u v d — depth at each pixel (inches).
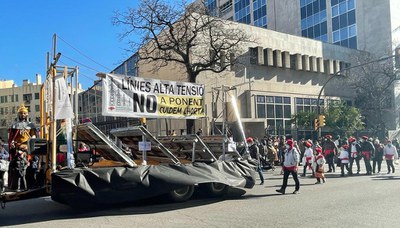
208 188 418.9
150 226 292.8
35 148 390.0
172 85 478.9
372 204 371.9
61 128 379.9
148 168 364.8
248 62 1445.6
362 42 2026.3
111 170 346.3
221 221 306.0
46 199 442.9
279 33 1579.7
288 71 1592.0
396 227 277.0
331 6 2145.7
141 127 385.4
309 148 677.3
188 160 476.7
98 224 302.5
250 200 410.6
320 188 504.7
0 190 345.1
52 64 363.6
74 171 332.8
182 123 1194.0
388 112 1942.7
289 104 1571.1
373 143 754.2
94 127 352.8
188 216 328.8
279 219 309.4
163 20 997.2
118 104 434.0
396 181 577.6
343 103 1557.6
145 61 1350.9
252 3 2472.9
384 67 1721.2
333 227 278.7
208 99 1269.7
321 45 1744.6
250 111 1425.9
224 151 446.3
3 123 3501.5
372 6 2007.9
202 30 1069.1
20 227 298.2
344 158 676.7
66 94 358.6
